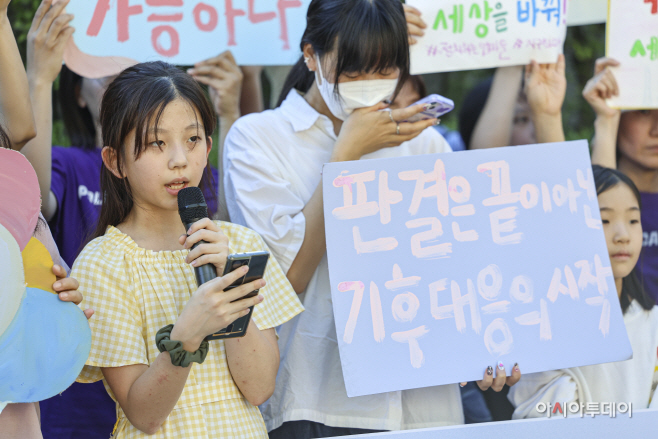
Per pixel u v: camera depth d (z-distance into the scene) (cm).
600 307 267
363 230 258
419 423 274
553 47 330
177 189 213
